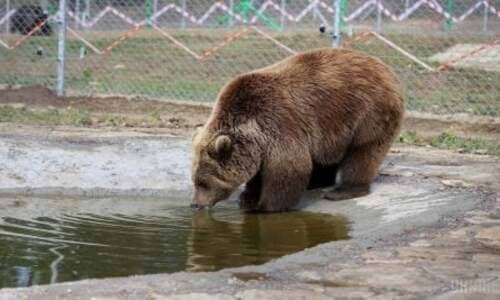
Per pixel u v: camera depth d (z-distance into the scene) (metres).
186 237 10.57
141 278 7.95
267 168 12.02
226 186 12.11
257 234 10.79
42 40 31.62
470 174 13.42
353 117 12.43
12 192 13.21
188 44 30.77
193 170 12.22
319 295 7.54
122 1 36.81
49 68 27.28
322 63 12.48
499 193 12.06
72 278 8.59
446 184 12.62
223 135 11.82
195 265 9.16
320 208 12.29
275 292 7.60
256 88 12.01
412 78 24.05
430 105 20.72
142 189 13.41
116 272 8.83
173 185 13.53
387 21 33.66
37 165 13.85
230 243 10.28
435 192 12.16
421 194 12.11
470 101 21.33
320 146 12.32
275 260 8.90
